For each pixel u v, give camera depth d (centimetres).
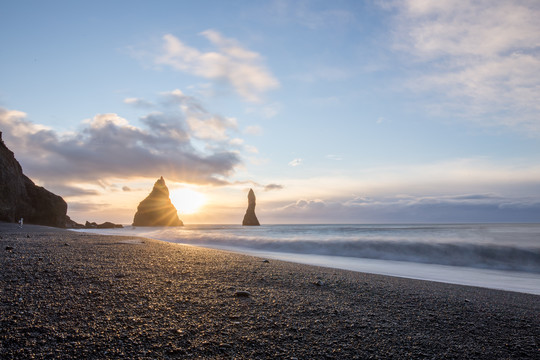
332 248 2194
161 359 325
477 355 389
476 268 1496
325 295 671
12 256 866
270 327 444
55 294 522
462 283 1102
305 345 389
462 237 2719
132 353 334
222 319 465
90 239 1750
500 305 682
